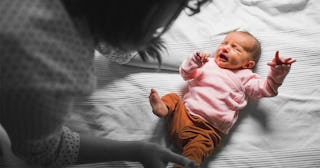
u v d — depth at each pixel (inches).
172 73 41.7
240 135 38.1
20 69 23.0
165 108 37.4
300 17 43.6
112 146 32.8
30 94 23.8
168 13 22.3
